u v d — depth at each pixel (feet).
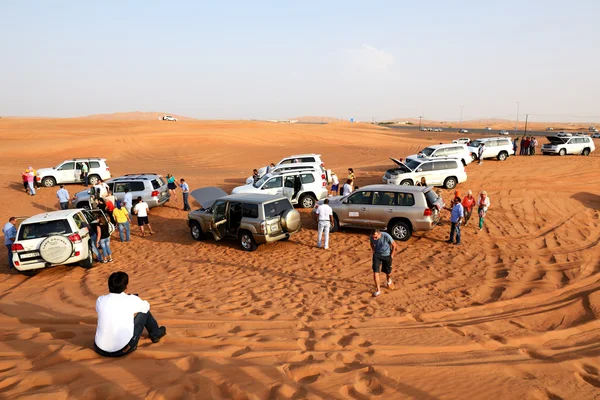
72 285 32.37
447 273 31.78
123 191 59.98
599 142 160.56
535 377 15.83
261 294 27.94
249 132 192.65
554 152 103.09
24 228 35.60
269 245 42.78
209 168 114.73
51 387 13.69
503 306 24.86
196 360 16.16
